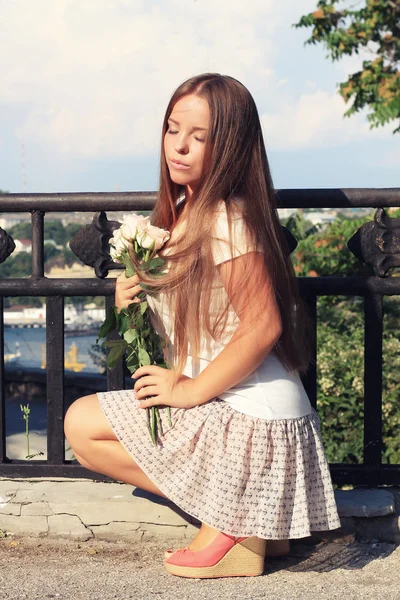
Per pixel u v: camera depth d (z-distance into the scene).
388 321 5.99
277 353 2.41
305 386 2.84
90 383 7.09
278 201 2.75
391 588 2.34
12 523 2.78
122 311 2.42
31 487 2.85
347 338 5.84
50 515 2.76
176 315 2.31
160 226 2.54
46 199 2.81
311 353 2.82
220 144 2.30
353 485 2.90
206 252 2.26
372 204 2.76
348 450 4.73
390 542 2.74
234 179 2.31
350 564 2.55
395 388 4.95
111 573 2.48
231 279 2.25
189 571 2.40
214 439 2.31
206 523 2.29
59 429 2.93
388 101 9.07
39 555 2.65
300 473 2.34
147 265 2.32
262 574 2.46
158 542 2.73
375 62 9.17
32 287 2.86
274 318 2.27
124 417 2.41
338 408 4.91
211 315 2.31
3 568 2.53
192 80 2.36
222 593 2.30
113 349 2.52
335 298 6.56
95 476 2.91
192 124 2.31
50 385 2.91
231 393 2.34
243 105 2.33
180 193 2.53
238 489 2.29
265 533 2.30
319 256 6.77
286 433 2.33
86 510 2.74
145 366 2.39
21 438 5.66
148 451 2.36
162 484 2.35
